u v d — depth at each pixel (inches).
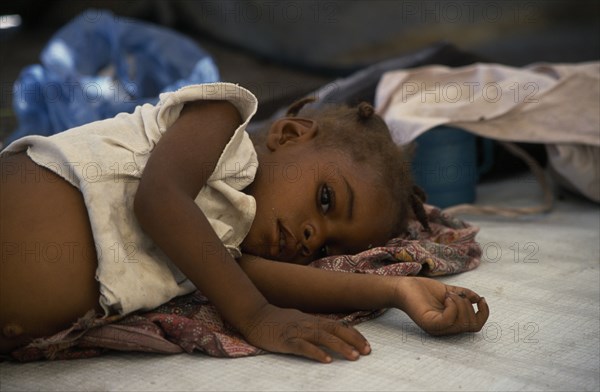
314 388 41.8
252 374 43.7
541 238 70.5
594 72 79.0
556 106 78.8
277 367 44.5
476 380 42.7
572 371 43.8
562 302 54.5
